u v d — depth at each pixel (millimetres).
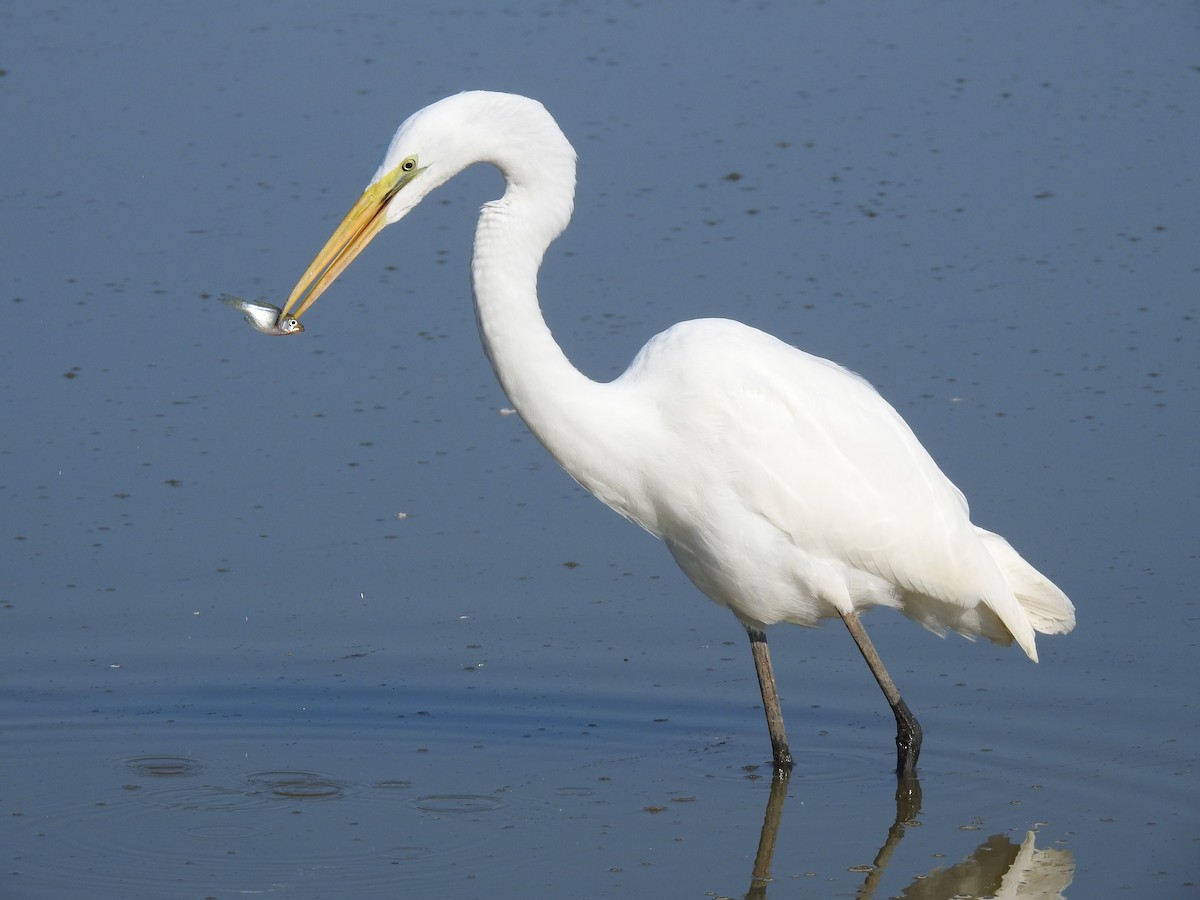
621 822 9172
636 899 8258
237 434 13422
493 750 10133
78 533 12234
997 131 18484
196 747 10156
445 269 15883
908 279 15422
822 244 16078
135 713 10562
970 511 12117
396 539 12281
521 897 8273
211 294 15195
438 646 11281
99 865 8648
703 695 10805
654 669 11078
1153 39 21109
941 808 9289
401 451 13266
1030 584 9883
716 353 9102
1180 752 9812
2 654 11109
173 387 14023
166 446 13242
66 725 10406
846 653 11320
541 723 10461
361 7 22094
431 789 9625
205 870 8594
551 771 9852
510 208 8938
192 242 16000
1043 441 12969
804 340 14383
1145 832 8945
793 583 9438
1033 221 16469
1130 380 13742
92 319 14883
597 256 15898
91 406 13703
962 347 14297
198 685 10883
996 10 22297
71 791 9578
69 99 19125
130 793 9555
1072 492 12336
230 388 14039
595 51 20516
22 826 9133
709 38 21125
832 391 9352
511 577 11930
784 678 11023
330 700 10727
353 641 11320
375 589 11781
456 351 14625
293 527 12359
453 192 17438
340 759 10023
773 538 9273
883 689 9523
